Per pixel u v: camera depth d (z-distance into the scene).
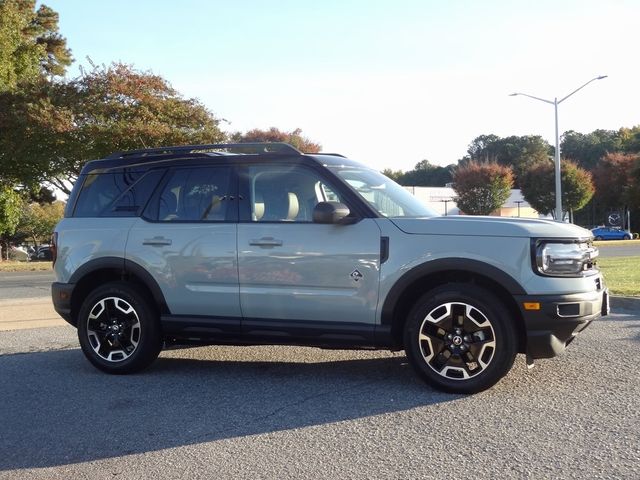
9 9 31.47
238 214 6.06
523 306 5.16
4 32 30.62
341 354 7.03
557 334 5.21
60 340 8.31
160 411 5.16
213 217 6.14
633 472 3.71
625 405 4.93
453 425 4.59
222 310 6.04
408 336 5.48
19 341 8.30
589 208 83.75
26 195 36.34
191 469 3.98
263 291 5.86
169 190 6.42
